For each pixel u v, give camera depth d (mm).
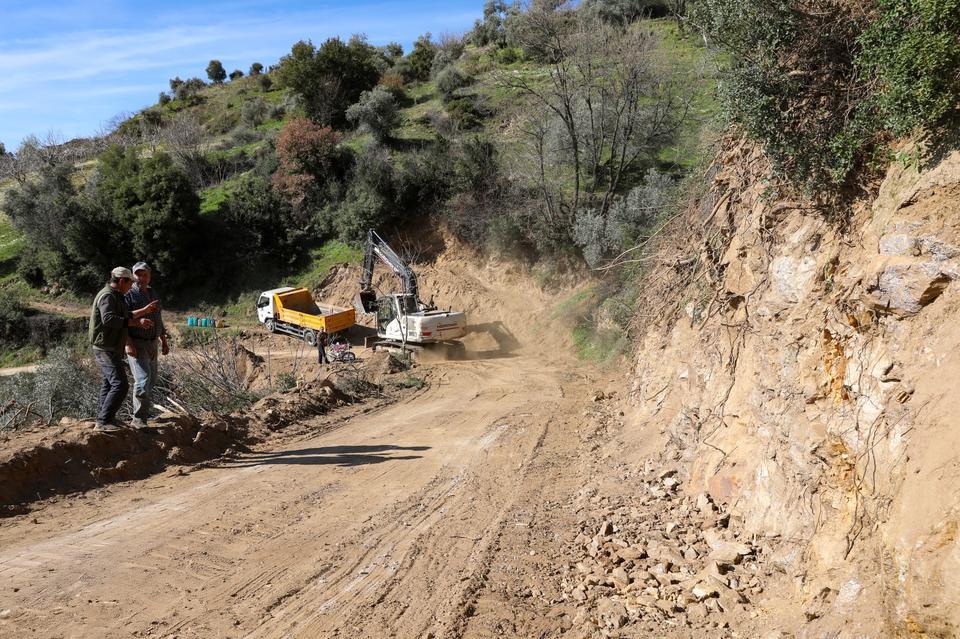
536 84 37562
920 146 4406
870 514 3539
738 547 4699
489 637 4391
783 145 5812
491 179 35281
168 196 39625
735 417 5816
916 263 3838
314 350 29453
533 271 31844
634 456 8133
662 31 33844
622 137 31562
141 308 8172
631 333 16594
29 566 5301
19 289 43156
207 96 77000
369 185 37406
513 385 18938
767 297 5816
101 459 7715
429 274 33844
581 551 5750
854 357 4215
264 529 6430
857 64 5301
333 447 10164
